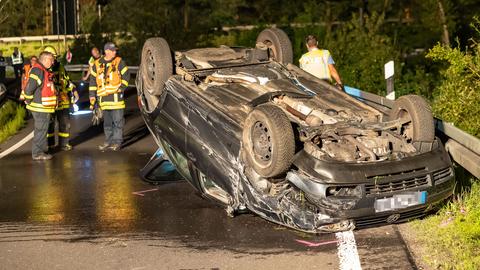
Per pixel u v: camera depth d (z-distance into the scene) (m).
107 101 13.27
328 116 8.30
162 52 9.59
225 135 8.22
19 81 20.27
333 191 7.29
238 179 8.08
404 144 7.91
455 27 28.75
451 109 11.20
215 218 8.78
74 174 11.48
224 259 7.35
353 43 19.27
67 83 13.54
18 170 11.89
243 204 8.22
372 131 8.00
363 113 8.55
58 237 8.27
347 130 7.98
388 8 37.25
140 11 33.59
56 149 13.62
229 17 46.66
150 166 10.27
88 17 41.00
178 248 7.74
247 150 7.74
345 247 7.56
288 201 7.57
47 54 12.64
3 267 7.35
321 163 7.36
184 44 32.38
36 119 12.63
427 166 7.61
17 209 9.52
